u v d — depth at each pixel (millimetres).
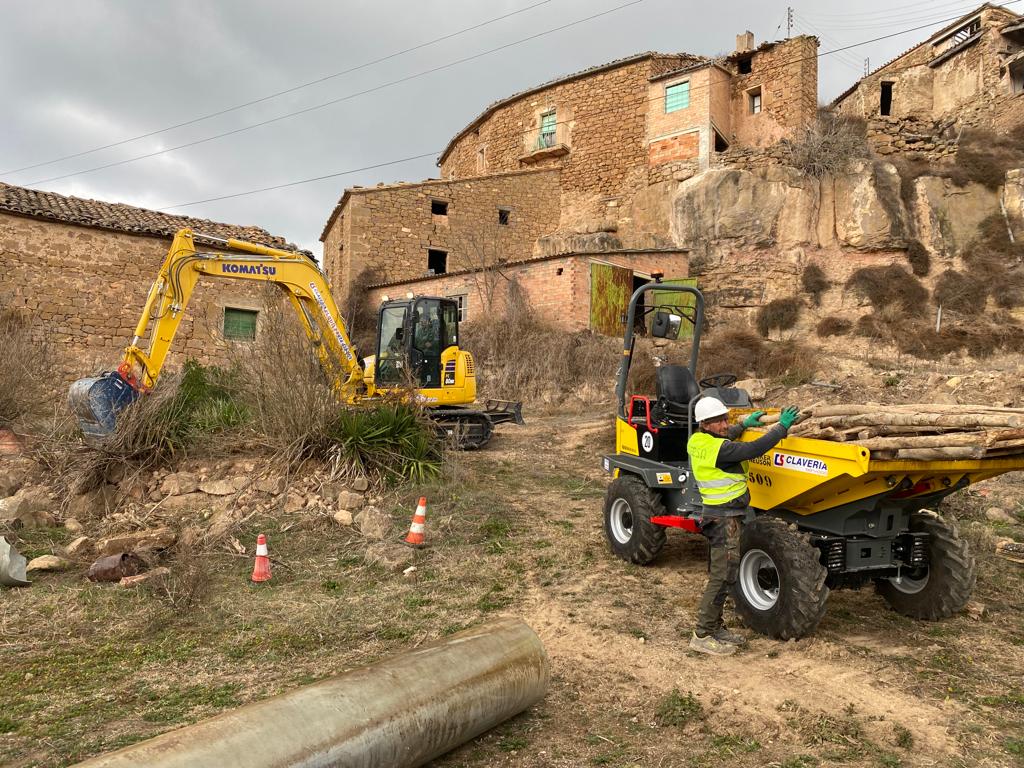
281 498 7711
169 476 8109
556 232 26844
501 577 6039
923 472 4223
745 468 5102
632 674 4176
